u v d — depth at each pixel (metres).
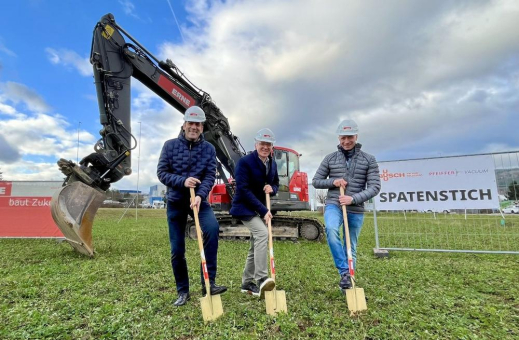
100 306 2.88
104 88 5.64
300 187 8.18
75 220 5.16
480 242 7.17
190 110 2.92
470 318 2.57
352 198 2.97
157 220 17.20
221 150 7.29
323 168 3.38
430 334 2.21
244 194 3.02
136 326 2.38
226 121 7.34
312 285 3.46
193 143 3.01
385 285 3.47
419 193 5.68
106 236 8.59
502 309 2.78
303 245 6.80
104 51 5.75
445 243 7.18
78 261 4.97
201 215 2.86
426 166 5.67
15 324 2.45
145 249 6.21
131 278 3.90
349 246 2.84
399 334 2.20
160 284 3.59
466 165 5.42
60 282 3.68
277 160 8.05
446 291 3.29
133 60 6.11
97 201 5.50
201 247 2.61
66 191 5.21
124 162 5.82
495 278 3.84
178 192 2.84
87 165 5.60
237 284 3.60
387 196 5.86
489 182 5.26
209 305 2.50
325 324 2.39
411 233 7.24
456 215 6.90
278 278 3.80
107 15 5.89
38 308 2.84
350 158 3.29
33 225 7.44
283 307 2.63
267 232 3.00
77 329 2.38
